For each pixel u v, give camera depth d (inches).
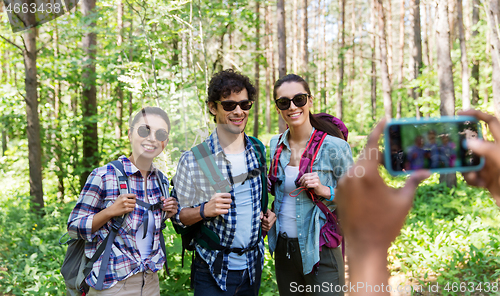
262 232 81.6
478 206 189.9
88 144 320.8
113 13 296.5
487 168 22.7
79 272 67.4
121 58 263.3
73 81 300.0
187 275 110.7
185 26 207.9
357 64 786.2
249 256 77.5
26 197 245.3
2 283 137.6
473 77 403.5
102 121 326.3
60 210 256.5
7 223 200.1
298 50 852.6
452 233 158.7
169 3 201.8
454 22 488.1
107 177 70.4
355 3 722.2
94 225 66.3
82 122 309.3
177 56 295.0
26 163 336.2
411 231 161.8
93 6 310.5
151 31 249.6
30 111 255.0
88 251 67.9
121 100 336.2
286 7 825.5
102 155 320.5
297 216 77.8
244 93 76.3
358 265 17.8
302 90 79.2
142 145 70.6
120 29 271.1
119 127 341.7
